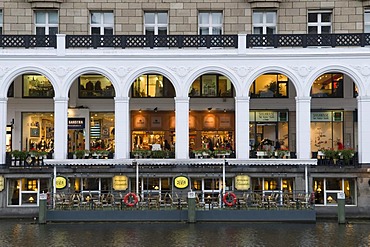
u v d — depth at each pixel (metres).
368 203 31.95
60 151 32.62
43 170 32.31
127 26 34.75
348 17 34.62
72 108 36.75
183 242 25.05
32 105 36.72
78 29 34.75
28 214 32.22
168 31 34.81
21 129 36.75
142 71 32.84
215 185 32.50
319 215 32.06
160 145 35.88
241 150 32.56
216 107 37.16
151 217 29.95
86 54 32.72
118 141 32.69
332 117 36.94
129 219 29.91
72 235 26.64
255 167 32.19
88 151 33.00
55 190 31.88
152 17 35.16
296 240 25.41
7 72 32.78
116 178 32.09
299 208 30.33
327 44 33.06
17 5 34.75
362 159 32.41
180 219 29.97
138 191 31.80
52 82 32.81
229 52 32.72
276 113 37.06
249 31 34.66
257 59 32.72
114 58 32.78
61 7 34.75
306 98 32.59
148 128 37.25
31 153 32.72
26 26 34.72
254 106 37.06
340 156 32.59
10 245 24.58
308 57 32.62
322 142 36.97
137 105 37.16
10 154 32.62
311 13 35.03
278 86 37.06
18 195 32.50
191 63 32.78
